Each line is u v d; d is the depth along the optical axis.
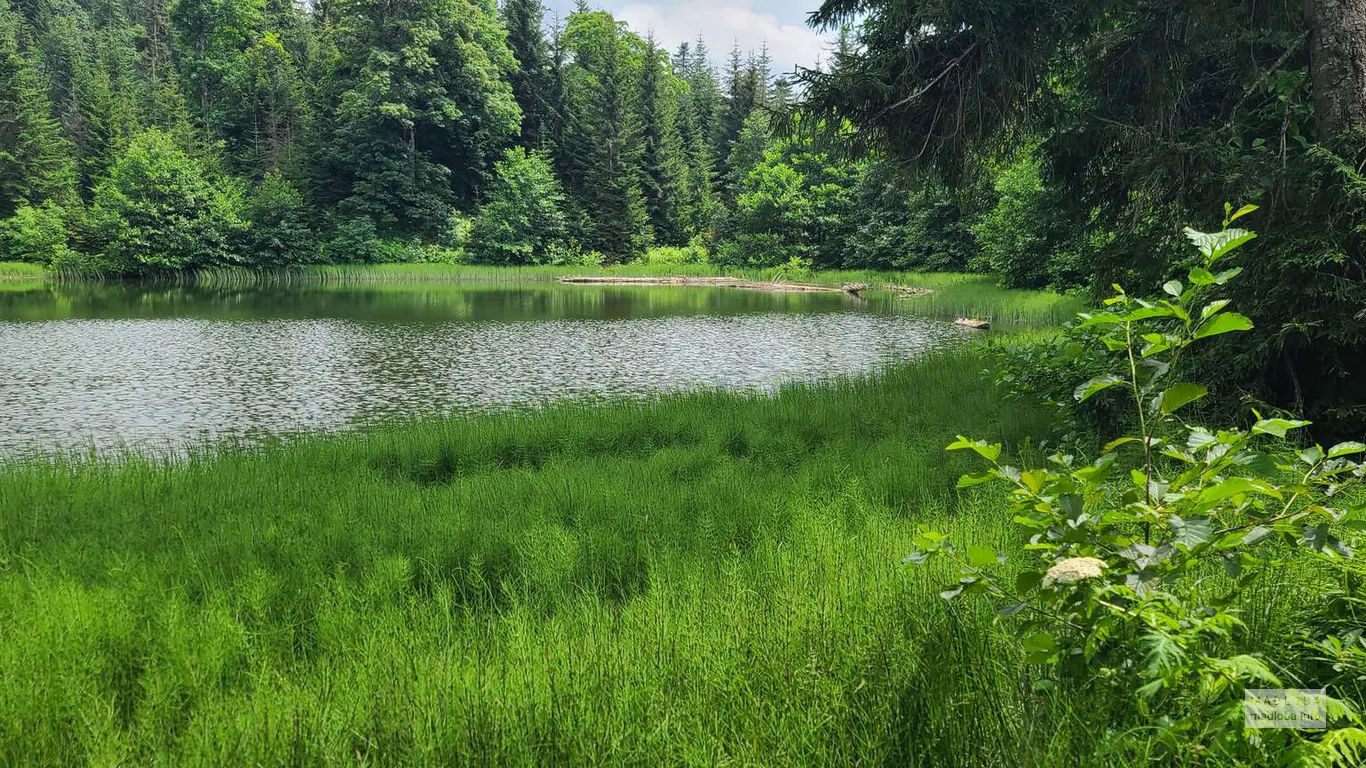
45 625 3.37
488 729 2.27
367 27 55.50
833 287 44.22
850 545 4.02
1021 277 29.47
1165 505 1.88
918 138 8.41
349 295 37.44
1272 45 6.96
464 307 30.64
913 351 17.97
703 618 3.21
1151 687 1.60
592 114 60.47
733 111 71.75
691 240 61.91
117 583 4.04
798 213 53.34
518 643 3.04
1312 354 5.81
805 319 25.91
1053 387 6.33
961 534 3.83
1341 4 5.66
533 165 57.34
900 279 40.81
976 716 2.11
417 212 55.97
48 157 52.59
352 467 7.24
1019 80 7.71
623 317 26.69
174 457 8.60
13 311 27.05
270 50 65.88
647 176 62.66
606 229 60.34
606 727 2.26
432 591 4.08
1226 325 1.83
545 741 2.22
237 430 10.47
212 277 47.72
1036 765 1.85
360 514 5.46
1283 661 2.08
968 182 8.69
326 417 11.30
